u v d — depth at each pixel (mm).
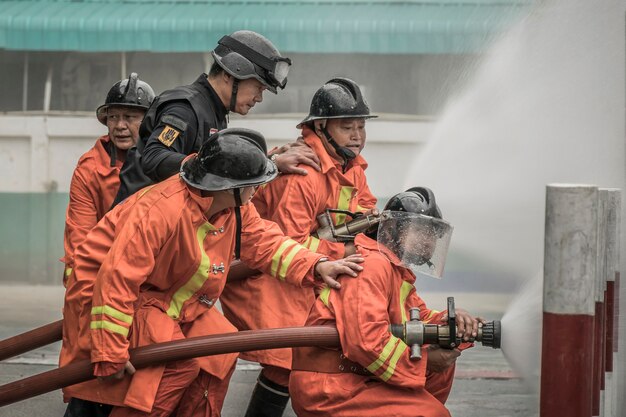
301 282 5441
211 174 5070
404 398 5152
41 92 18797
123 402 5094
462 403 7434
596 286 4934
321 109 6348
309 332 5105
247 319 6242
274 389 6098
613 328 5422
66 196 17578
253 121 18234
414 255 5309
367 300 5121
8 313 12547
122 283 4895
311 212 6262
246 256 5598
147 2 19047
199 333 5414
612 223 5367
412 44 17906
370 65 18594
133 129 6945
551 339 4469
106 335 4879
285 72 6074
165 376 5148
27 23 18484
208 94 6016
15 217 17469
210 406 5430
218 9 18797
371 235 6152
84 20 18578
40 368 8328
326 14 18453
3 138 18047
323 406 5211
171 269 5188
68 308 5246
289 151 6305
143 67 19031
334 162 6461
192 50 18641
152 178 5727
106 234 5145
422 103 18359
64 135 18109
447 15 17891
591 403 4543
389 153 17719
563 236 4430
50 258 17391
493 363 8969
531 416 7055
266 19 18484
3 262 17297
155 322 5188
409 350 5172
